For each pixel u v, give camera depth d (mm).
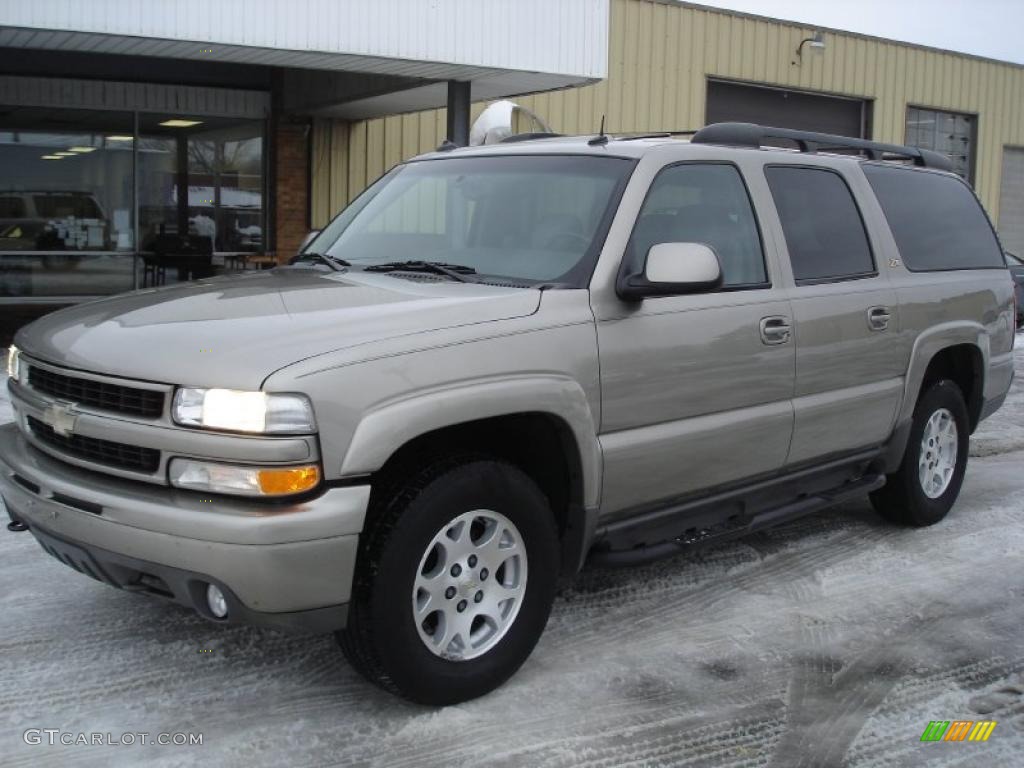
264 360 3113
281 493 3051
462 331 3453
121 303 3916
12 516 3771
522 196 4371
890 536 5766
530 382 3561
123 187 14945
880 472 5473
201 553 3053
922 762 3377
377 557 3270
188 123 15203
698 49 19594
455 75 11906
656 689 3809
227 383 3064
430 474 3395
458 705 3615
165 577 3160
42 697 3611
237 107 15523
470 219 4457
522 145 4797
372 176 16234
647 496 4105
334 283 3982
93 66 14430
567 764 3271
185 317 3533
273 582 3053
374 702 3631
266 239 15992
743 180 4648
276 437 3025
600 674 3916
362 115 15539
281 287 3932
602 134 4609
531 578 3711
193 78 15141
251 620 3135
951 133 24719
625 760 3309
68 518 3328
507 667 3680
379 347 3248
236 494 3068
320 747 3328
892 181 5676
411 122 16531
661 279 3805
